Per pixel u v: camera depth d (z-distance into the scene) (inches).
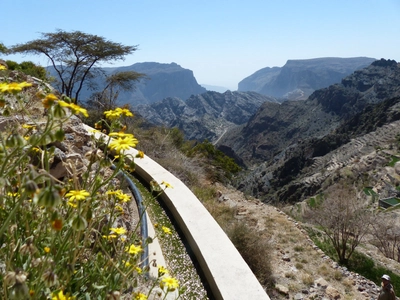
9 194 72.2
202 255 157.6
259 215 548.7
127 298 95.3
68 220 62.7
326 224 641.0
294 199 3053.6
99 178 65.4
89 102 734.5
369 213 753.0
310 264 450.0
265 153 7869.1
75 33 687.1
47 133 48.4
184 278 152.1
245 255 368.8
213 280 143.6
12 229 62.7
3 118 114.8
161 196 228.5
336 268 450.9
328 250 606.9
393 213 1187.9
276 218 551.8
